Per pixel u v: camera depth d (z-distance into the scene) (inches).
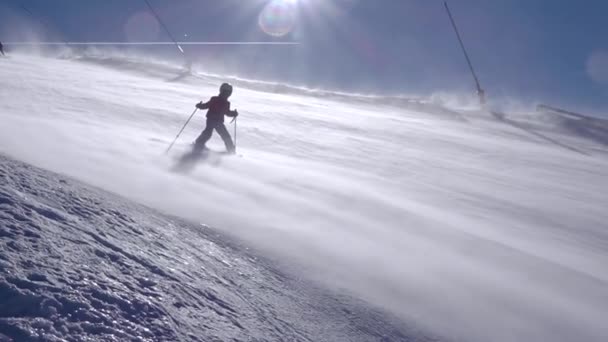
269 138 549.6
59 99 534.9
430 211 335.3
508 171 589.3
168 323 99.6
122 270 111.8
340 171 433.1
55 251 105.5
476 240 279.7
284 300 148.6
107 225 139.3
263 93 1218.0
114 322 91.9
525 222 362.6
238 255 175.2
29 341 79.2
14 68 846.5
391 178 446.3
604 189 569.9
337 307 160.2
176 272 126.3
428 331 166.7
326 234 238.8
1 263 92.4
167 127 511.8
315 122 738.8
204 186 277.7
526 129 1147.9
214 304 119.7
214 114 409.4
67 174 213.5
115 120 486.3
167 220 184.9
